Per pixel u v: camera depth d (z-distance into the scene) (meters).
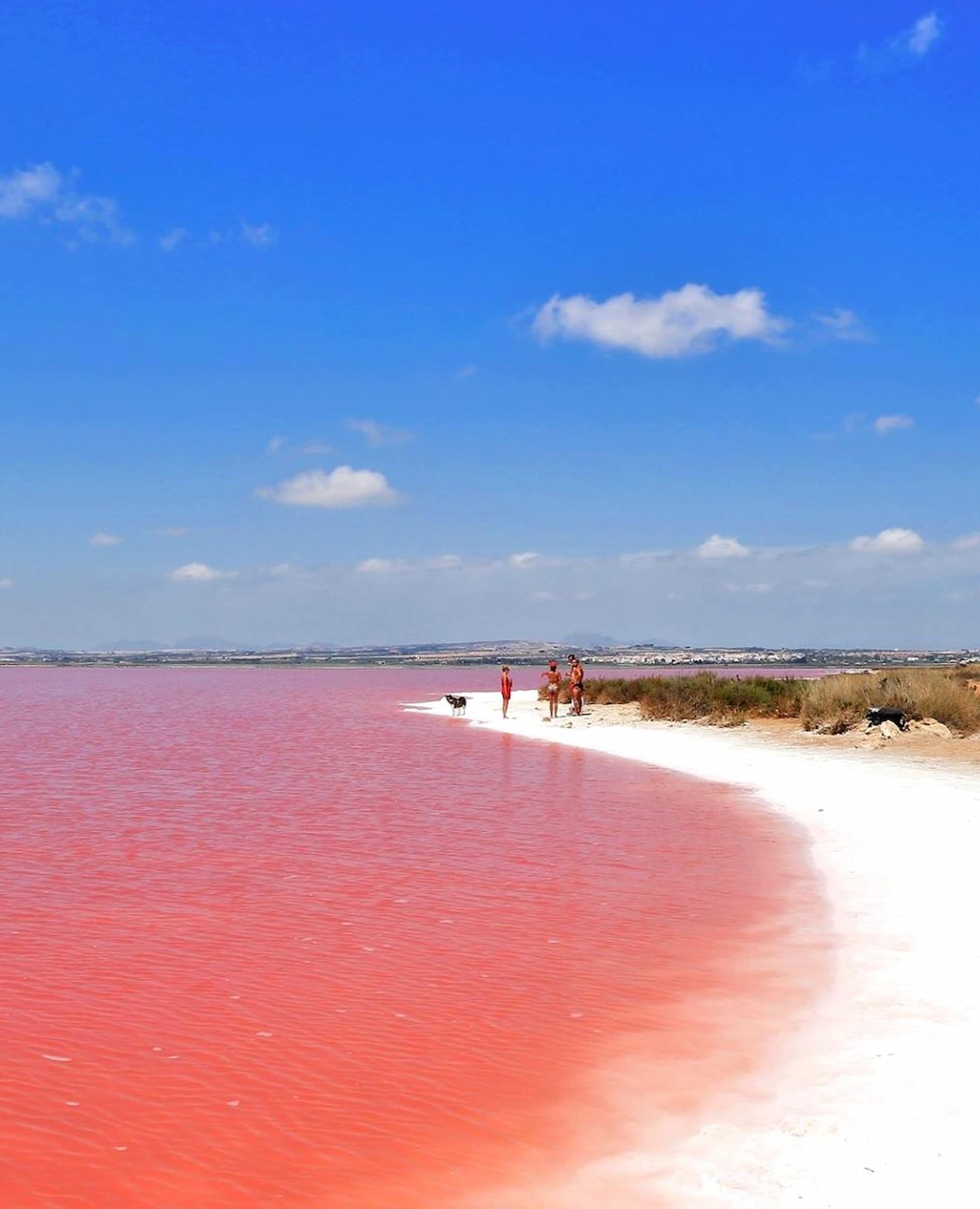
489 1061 7.52
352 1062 7.48
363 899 12.23
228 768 25.88
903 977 9.12
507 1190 5.74
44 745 32.84
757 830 16.67
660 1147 6.20
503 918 11.40
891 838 15.44
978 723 30.20
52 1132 6.41
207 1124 6.53
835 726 31.62
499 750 30.53
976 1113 6.43
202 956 10.01
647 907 11.84
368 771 25.30
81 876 13.45
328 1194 5.69
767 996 8.77
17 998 8.82
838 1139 6.19
